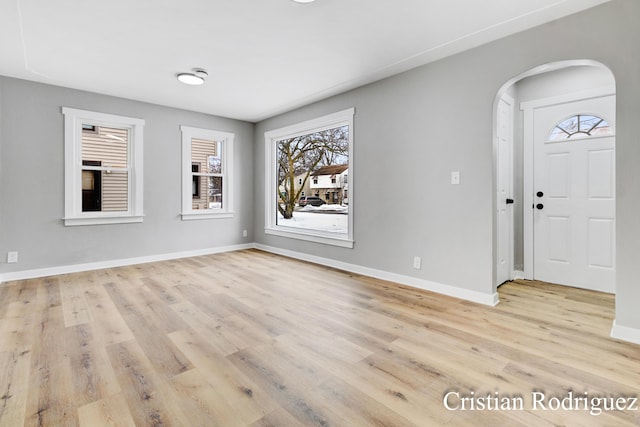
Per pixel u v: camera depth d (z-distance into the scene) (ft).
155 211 15.39
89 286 11.18
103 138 14.17
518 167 12.34
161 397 5.08
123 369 5.88
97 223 13.79
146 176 15.07
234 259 16.05
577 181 11.08
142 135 14.89
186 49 9.70
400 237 11.58
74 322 8.01
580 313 8.71
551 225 11.68
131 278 12.28
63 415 4.64
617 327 7.18
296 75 11.71
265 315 8.55
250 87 12.99
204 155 17.54
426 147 10.71
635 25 6.84
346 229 14.51
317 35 8.85
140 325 7.86
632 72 6.88
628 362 6.15
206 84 12.63
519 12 7.67
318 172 15.99
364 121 12.73
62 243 12.97
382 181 12.12
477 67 9.43
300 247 16.19
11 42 9.20
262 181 18.72
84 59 10.36
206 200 17.67
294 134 16.61
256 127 19.12
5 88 11.68
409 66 10.89
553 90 11.45
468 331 7.55
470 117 9.61
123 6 7.47
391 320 8.22
